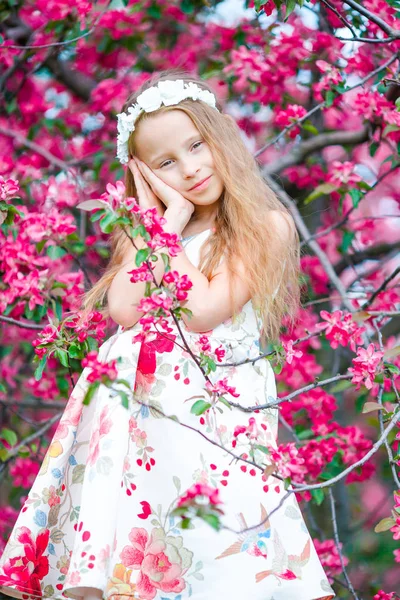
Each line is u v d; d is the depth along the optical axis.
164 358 2.21
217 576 2.05
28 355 4.21
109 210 1.95
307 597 2.10
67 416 2.28
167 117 2.31
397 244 4.20
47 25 3.74
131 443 2.17
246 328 2.29
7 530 3.95
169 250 1.99
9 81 4.33
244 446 2.16
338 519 4.25
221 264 2.29
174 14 4.11
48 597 2.15
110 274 2.48
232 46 4.02
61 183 3.73
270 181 3.35
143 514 2.12
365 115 3.32
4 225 2.85
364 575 4.68
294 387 3.67
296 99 3.99
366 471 3.33
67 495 2.23
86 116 4.36
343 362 4.20
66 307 3.26
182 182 2.32
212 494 1.71
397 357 3.39
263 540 2.10
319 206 4.29
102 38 4.07
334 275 3.30
